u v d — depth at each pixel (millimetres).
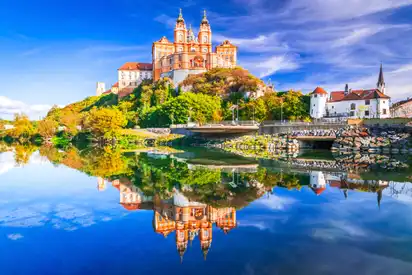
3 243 14047
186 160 52156
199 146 93625
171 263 12219
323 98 117250
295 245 14016
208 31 195625
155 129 119188
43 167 42562
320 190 25828
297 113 114875
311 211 19438
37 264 12125
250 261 12398
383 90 141000
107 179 32219
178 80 177000
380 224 16859
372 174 34500
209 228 16312
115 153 68000
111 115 108625
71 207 20156
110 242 14273
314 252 13211
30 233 15320
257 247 13742
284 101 120500
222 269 11734
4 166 43750
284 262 12328
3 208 19797
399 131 66312
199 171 38469
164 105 132875
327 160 49969
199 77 168375
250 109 120250
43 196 23406
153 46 198375
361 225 16625
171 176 34562
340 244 13938
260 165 44219
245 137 88750
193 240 14594
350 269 11750
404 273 11484
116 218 17906
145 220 17625
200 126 87688
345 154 60719
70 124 130375
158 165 45000
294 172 36750
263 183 29719
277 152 67250
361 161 47938
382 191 25297
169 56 187375
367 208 20000
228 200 22797
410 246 13820
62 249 13461
